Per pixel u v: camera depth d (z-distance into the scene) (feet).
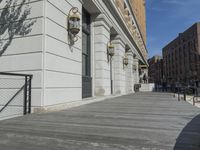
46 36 24.80
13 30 26.22
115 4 55.11
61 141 12.80
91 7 44.14
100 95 46.11
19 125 16.99
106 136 13.80
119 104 34.19
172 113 23.85
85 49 45.06
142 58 146.20
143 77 176.04
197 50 232.94
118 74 62.23
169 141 12.63
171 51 340.59
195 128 16.01
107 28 50.42
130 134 14.26
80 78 32.91
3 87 25.61
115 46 63.05
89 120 19.30
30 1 25.53
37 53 24.54
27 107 24.12
